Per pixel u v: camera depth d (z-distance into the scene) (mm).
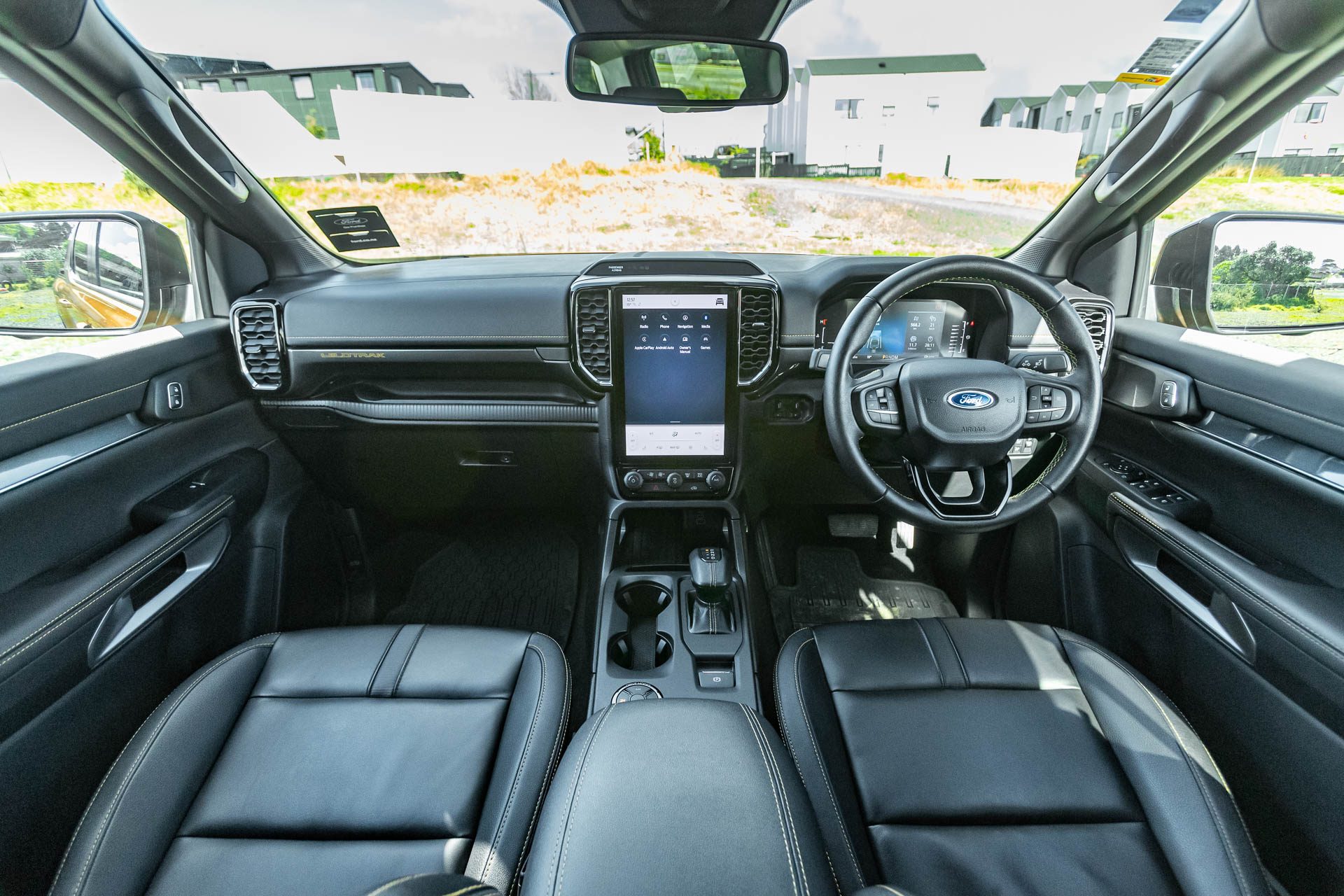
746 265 1692
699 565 1438
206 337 1640
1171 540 1312
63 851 979
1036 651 1185
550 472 1968
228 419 1673
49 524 1102
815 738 1057
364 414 1785
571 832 613
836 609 2131
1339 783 963
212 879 816
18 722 924
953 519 1229
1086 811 911
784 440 1908
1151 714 1030
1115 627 1534
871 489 1238
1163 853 854
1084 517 1658
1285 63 1245
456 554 2357
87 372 1242
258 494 1688
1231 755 1194
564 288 1667
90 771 1051
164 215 1684
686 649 1404
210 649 1421
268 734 1035
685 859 563
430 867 838
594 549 2156
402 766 980
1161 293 1727
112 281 1589
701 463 1740
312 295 1694
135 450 1336
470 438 1840
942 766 984
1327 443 1079
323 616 1924
